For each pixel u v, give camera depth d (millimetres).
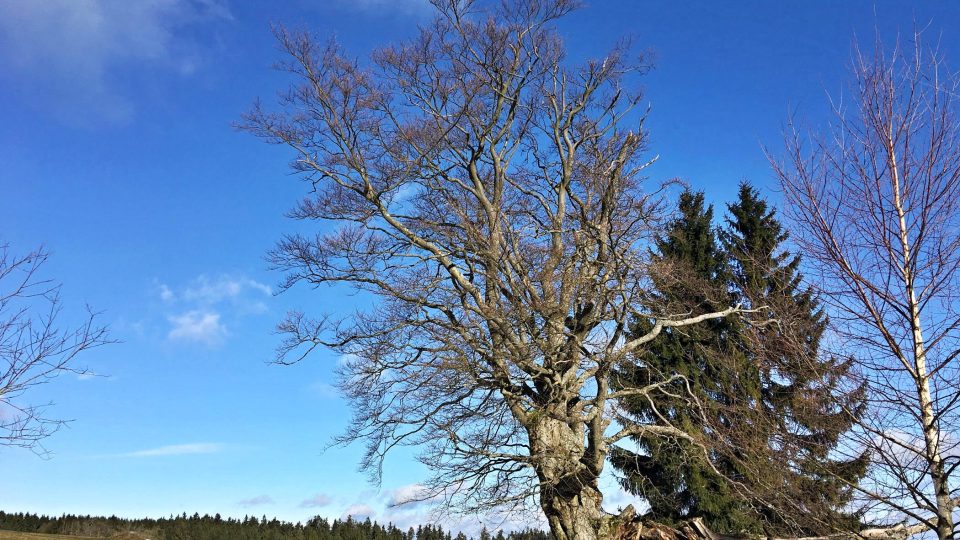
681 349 18328
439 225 17656
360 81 18047
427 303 16375
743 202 21062
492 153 19000
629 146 17062
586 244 15672
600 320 15680
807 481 9367
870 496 8047
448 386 14953
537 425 15398
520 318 14812
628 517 14977
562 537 14672
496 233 16047
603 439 15164
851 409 8250
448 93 18828
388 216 17938
